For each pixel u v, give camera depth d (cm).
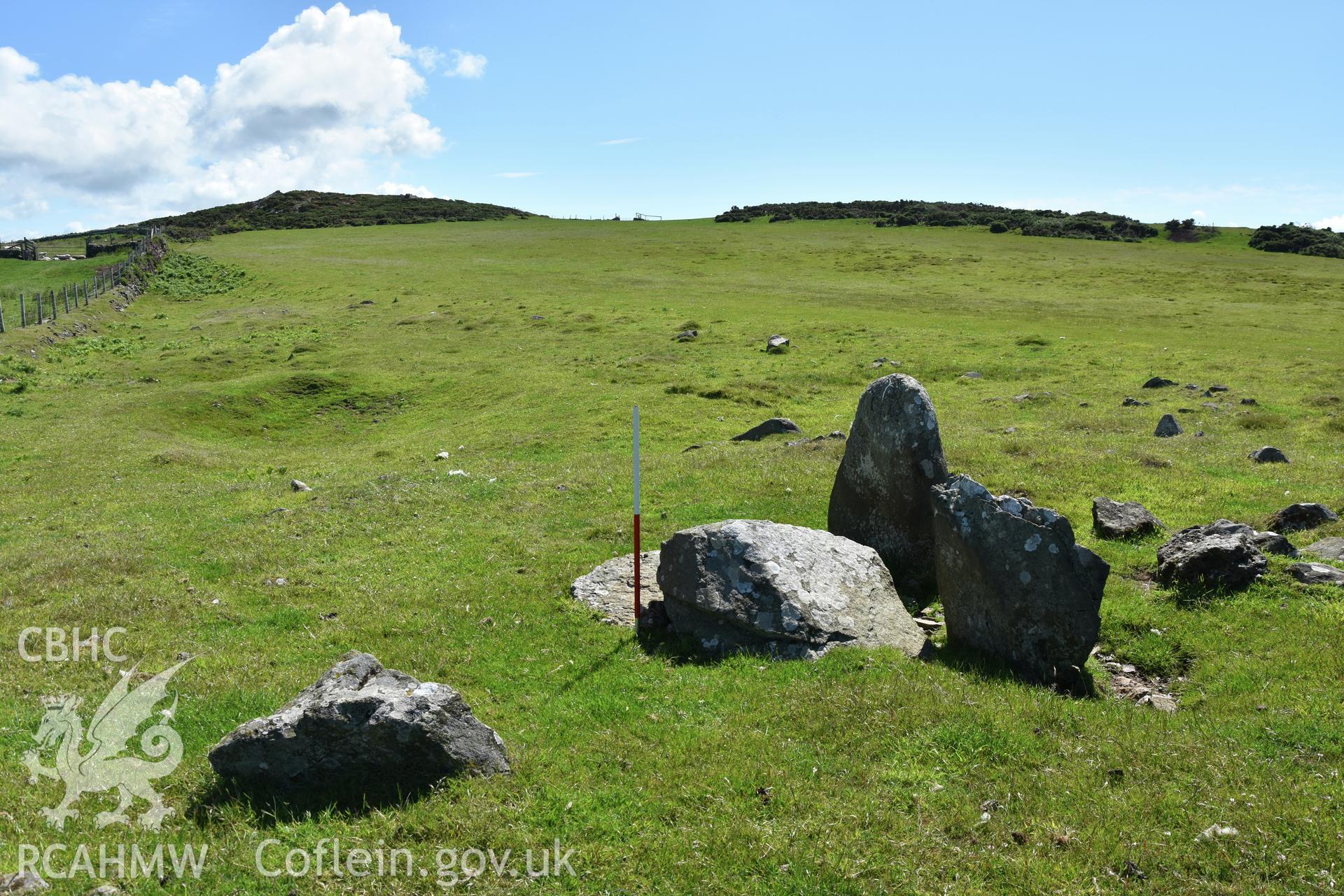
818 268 9469
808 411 3622
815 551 1352
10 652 1332
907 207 16075
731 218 15700
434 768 873
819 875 725
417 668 1235
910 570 1517
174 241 11788
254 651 1328
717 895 710
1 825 831
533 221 15438
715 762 913
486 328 6053
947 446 2534
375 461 3069
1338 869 716
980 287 8031
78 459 3078
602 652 1280
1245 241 12269
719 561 1301
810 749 942
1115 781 877
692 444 3077
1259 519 1750
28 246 9656
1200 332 5578
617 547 1778
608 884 725
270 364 5094
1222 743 948
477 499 2220
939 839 776
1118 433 2856
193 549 1873
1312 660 1149
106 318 6562
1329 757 904
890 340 5256
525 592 1540
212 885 739
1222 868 729
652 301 7150
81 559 1797
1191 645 1238
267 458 3306
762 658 1211
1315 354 4712
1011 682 1122
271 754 862
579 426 3431
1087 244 11794
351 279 8619
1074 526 1764
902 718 990
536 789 864
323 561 1781
